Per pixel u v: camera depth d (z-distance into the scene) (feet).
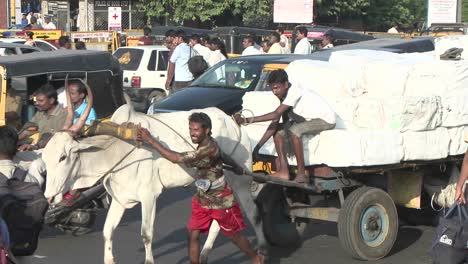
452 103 27.48
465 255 19.99
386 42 52.26
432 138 26.96
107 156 23.30
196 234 22.61
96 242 28.94
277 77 24.90
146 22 118.32
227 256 27.22
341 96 27.96
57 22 115.55
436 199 29.45
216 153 21.80
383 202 26.53
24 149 26.25
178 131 24.84
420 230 31.45
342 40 78.07
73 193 24.08
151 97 66.44
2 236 15.42
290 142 25.71
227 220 22.27
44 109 28.37
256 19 117.19
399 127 25.88
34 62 29.94
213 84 46.47
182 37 53.57
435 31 81.00
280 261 26.68
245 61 46.70
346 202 25.91
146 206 23.86
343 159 24.84
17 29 84.38
